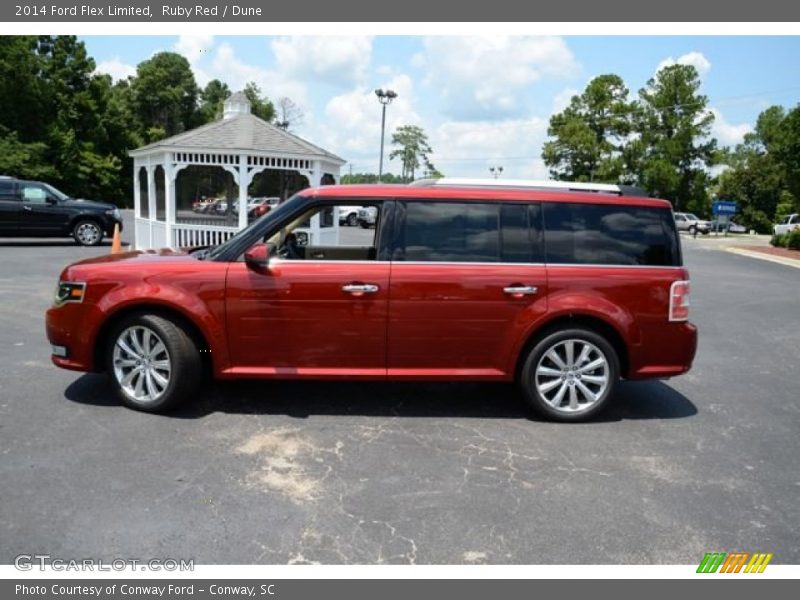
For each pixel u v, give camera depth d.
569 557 3.24
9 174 39.47
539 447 4.66
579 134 55.84
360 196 5.06
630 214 5.20
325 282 4.91
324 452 4.41
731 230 57.00
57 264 13.42
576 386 5.20
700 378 6.85
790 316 11.14
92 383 5.66
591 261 5.12
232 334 4.95
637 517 3.66
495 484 4.02
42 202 17.38
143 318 4.91
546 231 5.12
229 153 13.74
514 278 5.01
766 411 5.77
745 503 3.89
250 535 3.33
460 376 5.11
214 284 4.91
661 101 57.59
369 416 5.16
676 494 3.97
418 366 5.09
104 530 3.32
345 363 5.04
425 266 4.98
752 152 83.56
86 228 17.92
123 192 51.88
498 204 5.12
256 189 14.80
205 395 5.47
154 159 14.79
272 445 4.48
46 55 48.28
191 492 3.75
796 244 30.09
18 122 43.16
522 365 5.17
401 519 3.54
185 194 14.36
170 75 68.81
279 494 3.77
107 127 50.97
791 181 31.42
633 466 4.39
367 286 4.92
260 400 5.41
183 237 14.23
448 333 5.02
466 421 5.15
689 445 4.83
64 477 3.87
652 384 6.52
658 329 5.14
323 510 3.61
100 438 4.48
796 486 4.17
